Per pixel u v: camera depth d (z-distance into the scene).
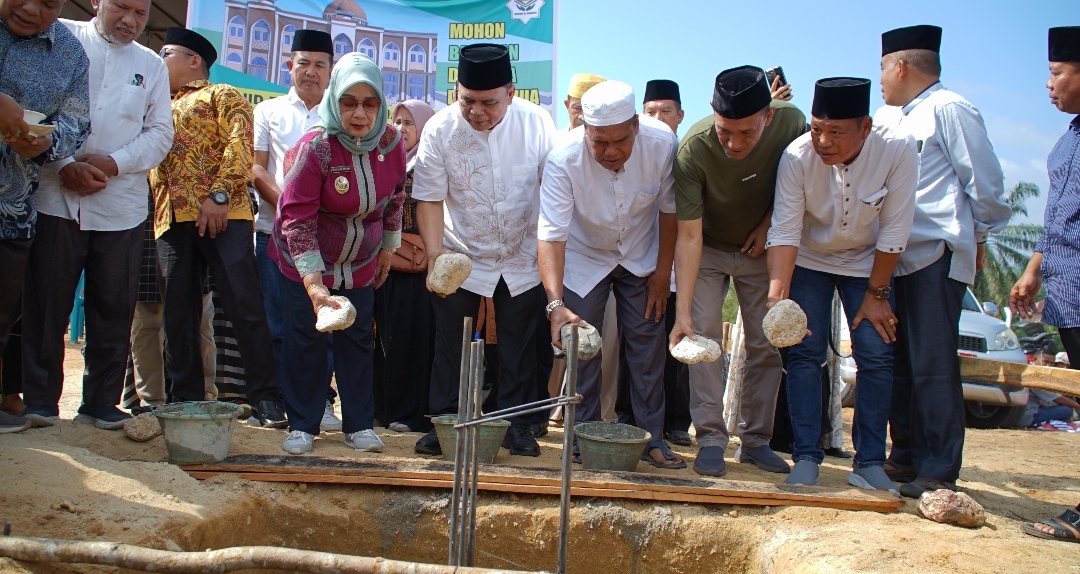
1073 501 5.04
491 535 4.12
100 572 3.04
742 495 4.20
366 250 4.63
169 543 3.30
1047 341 11.45
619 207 4.66
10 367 4.73
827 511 4.14
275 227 4.67
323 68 5.62
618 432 4.80
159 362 5.51
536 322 4.94
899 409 5.01
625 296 4.88
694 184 4.51
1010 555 3.59
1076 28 4.07
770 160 4.51
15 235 4.05
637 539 4.09
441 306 4.75
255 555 2.73
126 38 4.58
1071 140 4.30
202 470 4.11
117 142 4.54
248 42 7.55
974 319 9.88
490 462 4.54
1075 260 4.18
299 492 4.14
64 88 4.20
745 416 5.15
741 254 4.87
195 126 5.05
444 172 4.75
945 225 4.55
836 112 4.02
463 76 4.42
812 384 4.64
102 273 4.57
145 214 4.75
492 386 5.51
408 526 4.11
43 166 4.33
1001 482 5.54
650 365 4.84
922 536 3.82
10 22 4.04
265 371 5.21
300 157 4.29
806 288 4.66
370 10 7.81
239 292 5.08
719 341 4.97
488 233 4.73
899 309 4.74
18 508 3.31
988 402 9.10
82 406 4.77
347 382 4.81
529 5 7.86
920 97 4.82
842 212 4.39
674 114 6.43
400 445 5.10
